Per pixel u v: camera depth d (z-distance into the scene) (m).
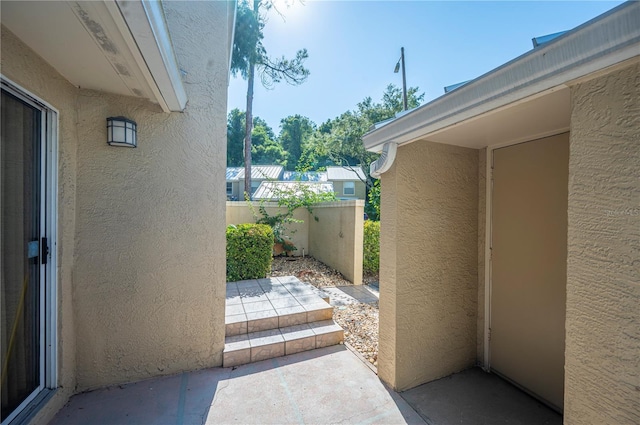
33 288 2.18
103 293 2.73
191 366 3.09
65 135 2.43
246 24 11.52
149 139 2.87
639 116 1.24
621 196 1.30
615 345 1.33
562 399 2.47
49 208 2.29
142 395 2.67
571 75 1.44
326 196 9.96
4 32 1.72
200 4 3.11
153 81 2.26
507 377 2.98
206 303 3.14
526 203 2.78
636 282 1.26
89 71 2.27
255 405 2.57
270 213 9.92
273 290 5.14
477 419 2.44
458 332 3.18
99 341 2.73
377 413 2.50
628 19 1.18
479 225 3.28
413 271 2.87
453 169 3.10
